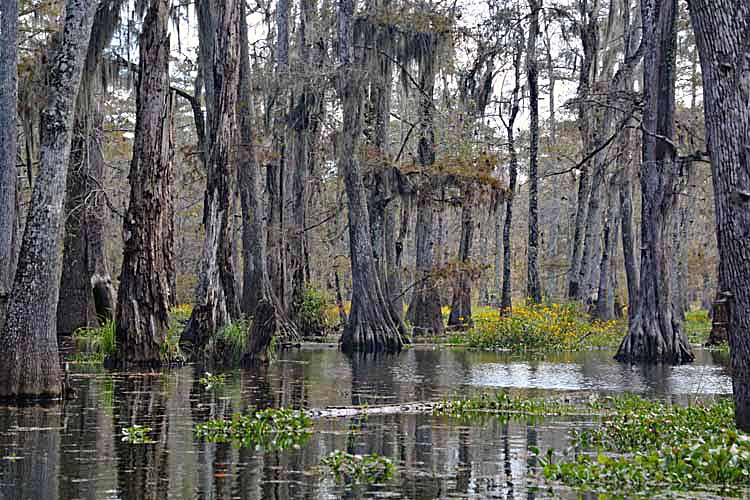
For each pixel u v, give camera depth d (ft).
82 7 44.37
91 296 95.86
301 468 28.48
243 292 94.48
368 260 90.33
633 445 33.27
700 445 28.14
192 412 40.91
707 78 33.35
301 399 46.91
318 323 111.45
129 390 49.29
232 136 70.74
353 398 47.80
